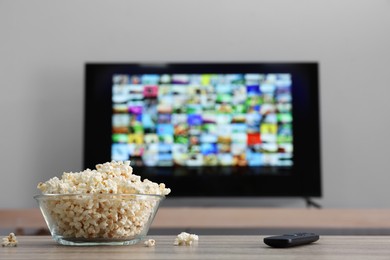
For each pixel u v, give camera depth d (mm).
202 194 3514
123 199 970
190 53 3770
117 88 3557
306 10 3795
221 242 1110
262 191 3512
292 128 3523
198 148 3525
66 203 964
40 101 3738
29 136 3711
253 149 3521
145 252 897
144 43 3777
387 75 3752
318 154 3512
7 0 3799
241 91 3543
